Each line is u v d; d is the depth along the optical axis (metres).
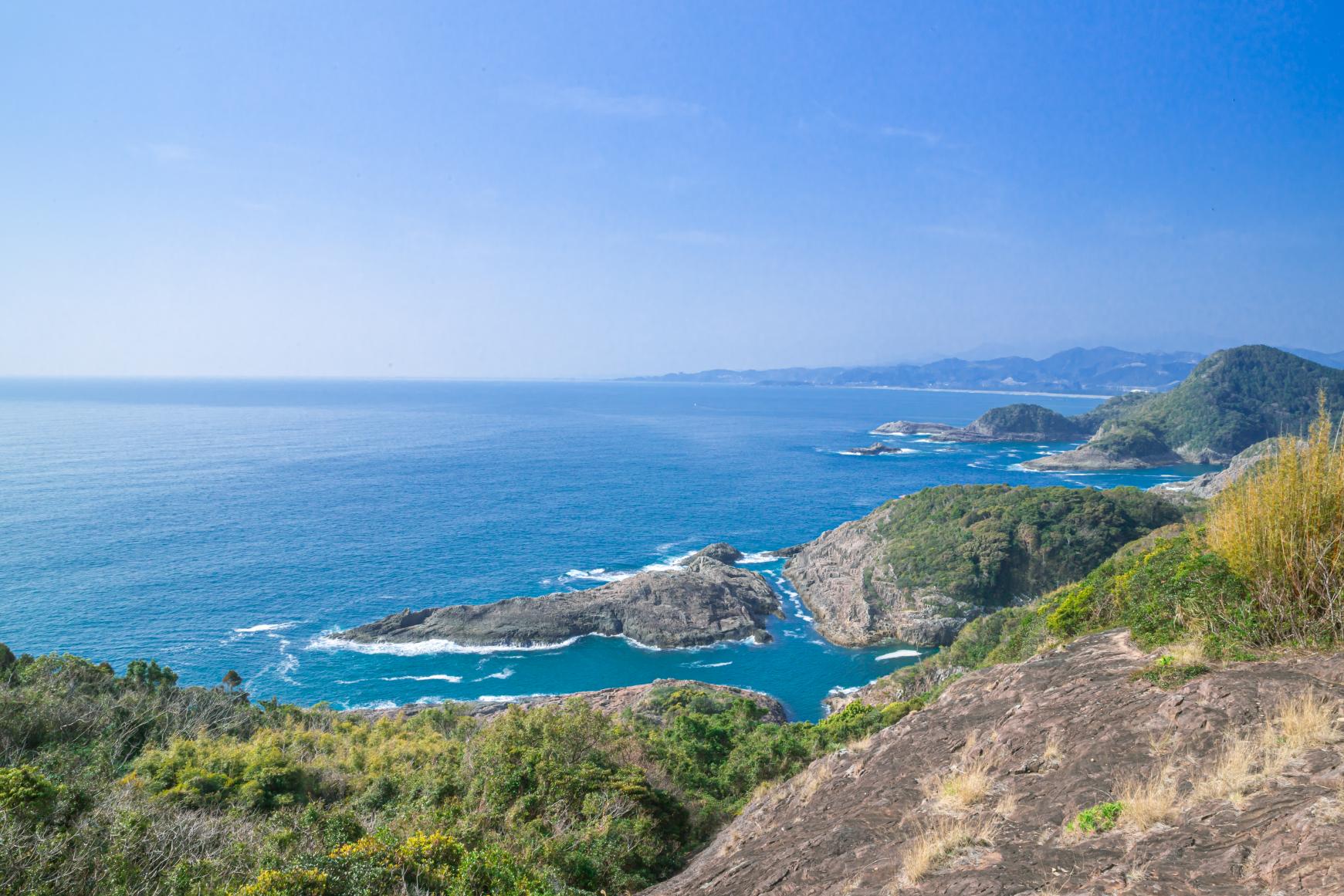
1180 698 9.65
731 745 36.06
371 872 13.57
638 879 17.64
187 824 16.66
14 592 81.38
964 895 7.25
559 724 26.20
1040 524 91.94
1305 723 7.75
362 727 38.91
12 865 12.89
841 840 10.50
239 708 39.12
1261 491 11.58
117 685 36.47
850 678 72.94
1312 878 5.42
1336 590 10.20
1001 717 12.22
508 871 14.45
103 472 159.75
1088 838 7.64
